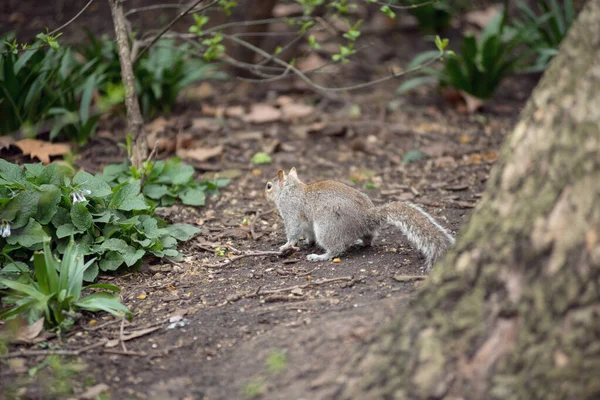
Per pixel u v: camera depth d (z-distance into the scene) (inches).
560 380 217.5
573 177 224.4
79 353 312.2
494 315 233.0
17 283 328.2
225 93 715.4
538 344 223.1
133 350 316.2
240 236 447.2
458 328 237.3
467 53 649.6
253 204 497.7
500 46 645.3
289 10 764.0
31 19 761.0
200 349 314.7
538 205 230.5
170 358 309.3
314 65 738.2
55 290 330.3
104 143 582.6
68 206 394.3
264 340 307.1
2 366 301.1
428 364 236.8
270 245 436.5
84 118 562.3
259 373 282.7
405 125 634.2
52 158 536.7
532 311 226.2
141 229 408.8
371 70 748.0
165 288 378.9
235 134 618.5
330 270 388.5
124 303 363.9
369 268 386.3
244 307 350.0
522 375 223.5
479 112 660.7
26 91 548.7
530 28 680.4
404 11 831.1
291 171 427.8
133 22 761.6
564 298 221.1
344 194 401.7
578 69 230.1
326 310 329.7
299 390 261.7
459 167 549.3
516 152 241.9
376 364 251.0
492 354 229.6
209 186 510.6
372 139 608.7
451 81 663.8
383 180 533.3
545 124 234.5
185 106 675.4
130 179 452.4
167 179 485.7
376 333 267.3
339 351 275.1
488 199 247.9
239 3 797.2
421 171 546.0
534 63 738.2
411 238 377.7
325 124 631.8
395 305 307.1
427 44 796.6
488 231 241.4
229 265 406.6
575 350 217.2
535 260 228.4
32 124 557.9
